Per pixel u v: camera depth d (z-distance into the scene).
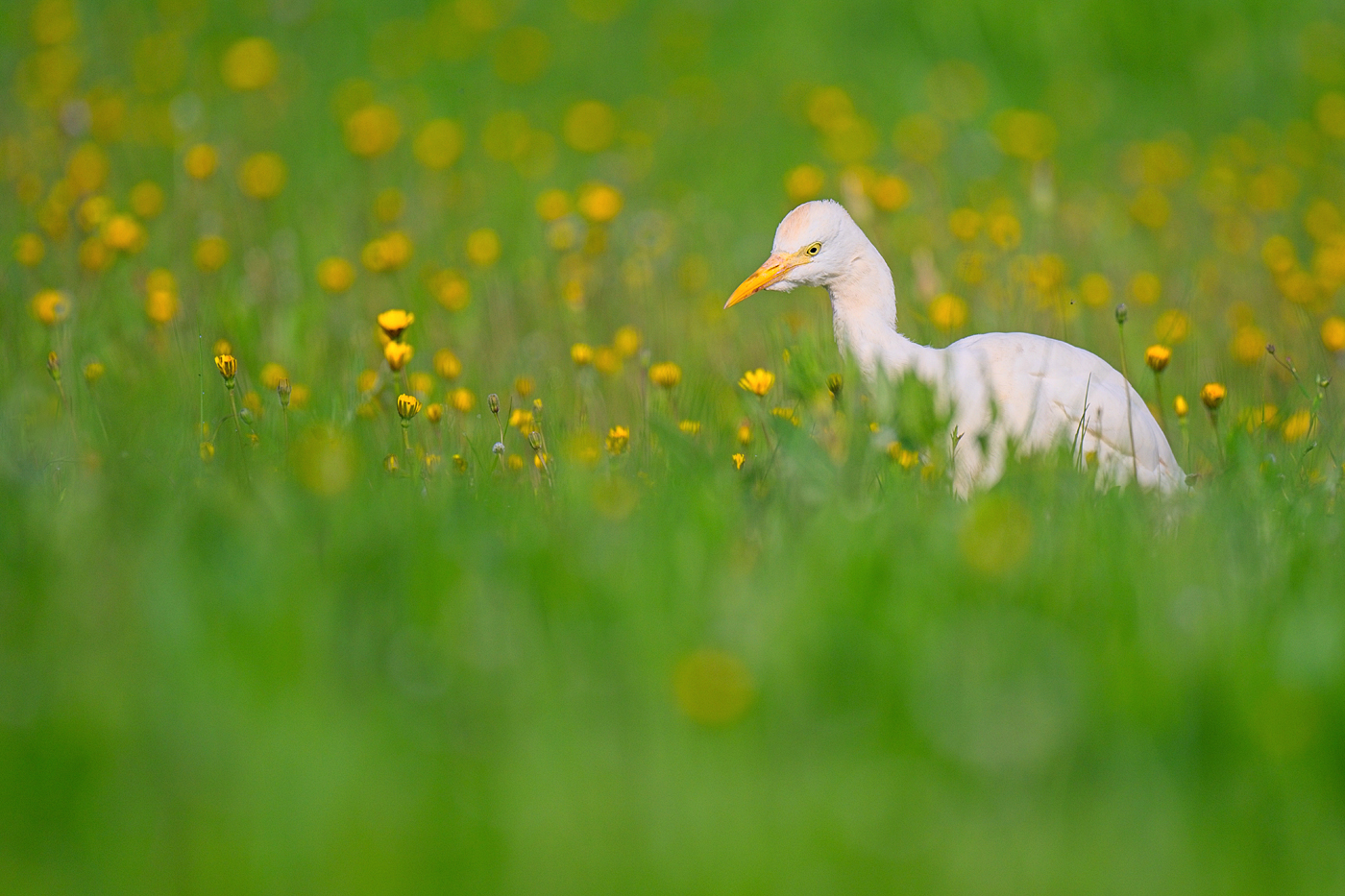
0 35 21.97
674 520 7.14
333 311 13.35
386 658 5.71
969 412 9.26
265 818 4.73
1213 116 22.80
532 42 22.48
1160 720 5.17
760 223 18.66
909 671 5.52
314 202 17.02
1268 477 8.29
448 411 9.53
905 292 13.76
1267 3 25.09
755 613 5.93
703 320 13.71
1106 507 7.48
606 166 19.34
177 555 6.19
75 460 7.94
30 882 4.54
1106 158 21.06
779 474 7.59
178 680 5.39
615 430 9.09
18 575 6.17
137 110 18.23
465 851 4.66
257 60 18.75
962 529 6.58
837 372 8.91
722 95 23.09
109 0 24.06
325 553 6.30
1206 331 13.59
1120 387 9.56
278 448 8.57
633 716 5.32
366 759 5.05
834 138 18.17
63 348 10.31
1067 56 24.48
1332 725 5.08
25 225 14.01
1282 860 4.70
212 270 12.85
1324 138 19.67
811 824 4.78
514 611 5.95
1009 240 13.16
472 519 7.06
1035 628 5.85
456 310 12.49
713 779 4.98
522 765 5.03
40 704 5.21
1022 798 4.96
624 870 4.57
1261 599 6.21
